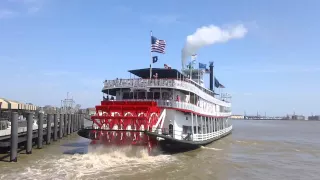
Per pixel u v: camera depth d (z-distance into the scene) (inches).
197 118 1261.1
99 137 987.9
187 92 1163.9
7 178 719.1
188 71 1551.4
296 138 2169.0
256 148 1419.8
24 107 1556.3
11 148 898.7
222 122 1897.1
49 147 1227.2
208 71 1804.9
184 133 1151.0
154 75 1235.9
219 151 1235.9
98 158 943.7
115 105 1040.2
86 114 3129.9
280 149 1417.3
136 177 751.7
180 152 1122.0
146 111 986.7
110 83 1146.7
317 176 848.3
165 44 1191.6
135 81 1107.3
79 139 1590.8
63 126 1706.4
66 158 957.8
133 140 952.9
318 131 3351.4
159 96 1130.7
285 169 935.7
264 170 910.4
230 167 927.7
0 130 945.5
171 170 833.5
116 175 762.2
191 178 768.3
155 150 997.2
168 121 1079.0
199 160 997.2
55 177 732.0
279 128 4121.6
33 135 1226.0
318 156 1217.4
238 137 2057.1
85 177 738.2
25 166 844.0
